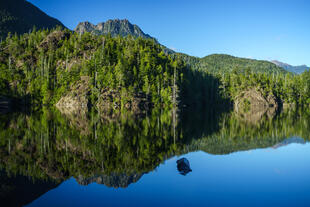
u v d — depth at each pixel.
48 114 74.06
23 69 124.50
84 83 102.31
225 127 48.25
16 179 17.42
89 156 24.03
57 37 149.25
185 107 113.88
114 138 34.25
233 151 27.06
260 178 17.91
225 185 16.39
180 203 13.44
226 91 139.38
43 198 14.20
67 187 15.98
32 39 152.62
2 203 13.20
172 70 123.94
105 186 16.19
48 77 112.88
